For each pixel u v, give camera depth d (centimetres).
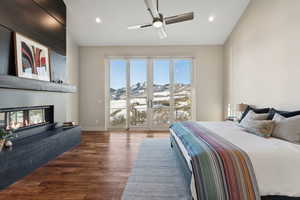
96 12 447
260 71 367
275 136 237
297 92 267
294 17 271
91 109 604
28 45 310
